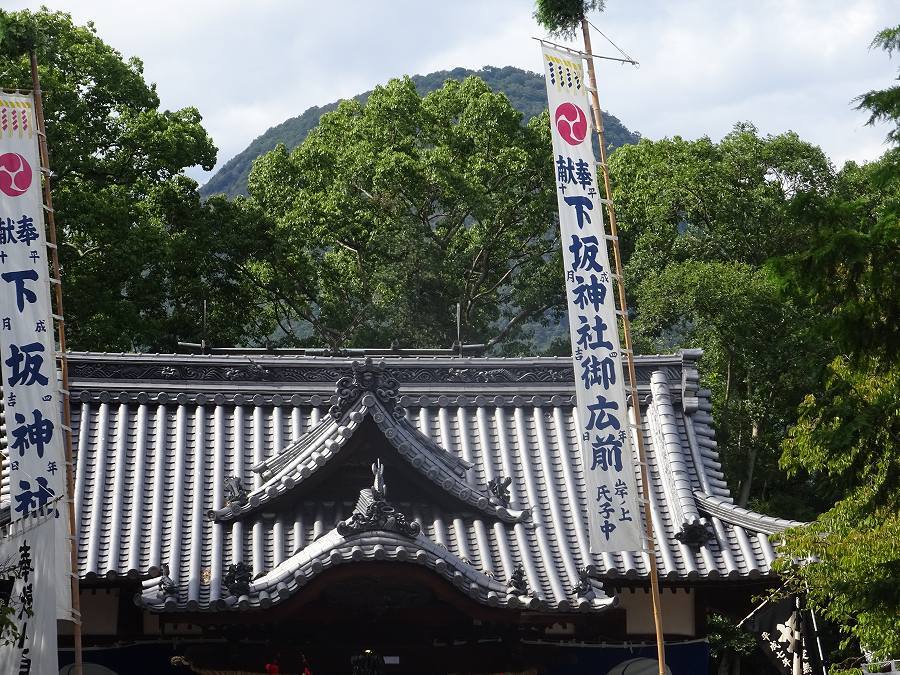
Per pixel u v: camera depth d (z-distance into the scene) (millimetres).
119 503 24094
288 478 23578
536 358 27656
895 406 17625
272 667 22906
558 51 20047
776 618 24375
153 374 26578
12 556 17219
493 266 52344
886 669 20766
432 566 21156
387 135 50500
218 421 26219
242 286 47250
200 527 23797
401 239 48125
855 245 15547
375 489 21484
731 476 39500
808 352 36969
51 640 17297
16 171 19953
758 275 38344
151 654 23734
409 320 48094
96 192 41844
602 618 24453
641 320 39875
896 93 15719
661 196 45250
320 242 49031
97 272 41250
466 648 23344
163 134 42469
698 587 24094
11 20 19984
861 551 18672
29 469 19688
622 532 19578
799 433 20297
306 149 51250
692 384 26859
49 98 40344
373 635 23062
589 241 19906
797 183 45156
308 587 21234
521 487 25625
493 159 49562
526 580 22984
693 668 24469
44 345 19906
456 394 27297
